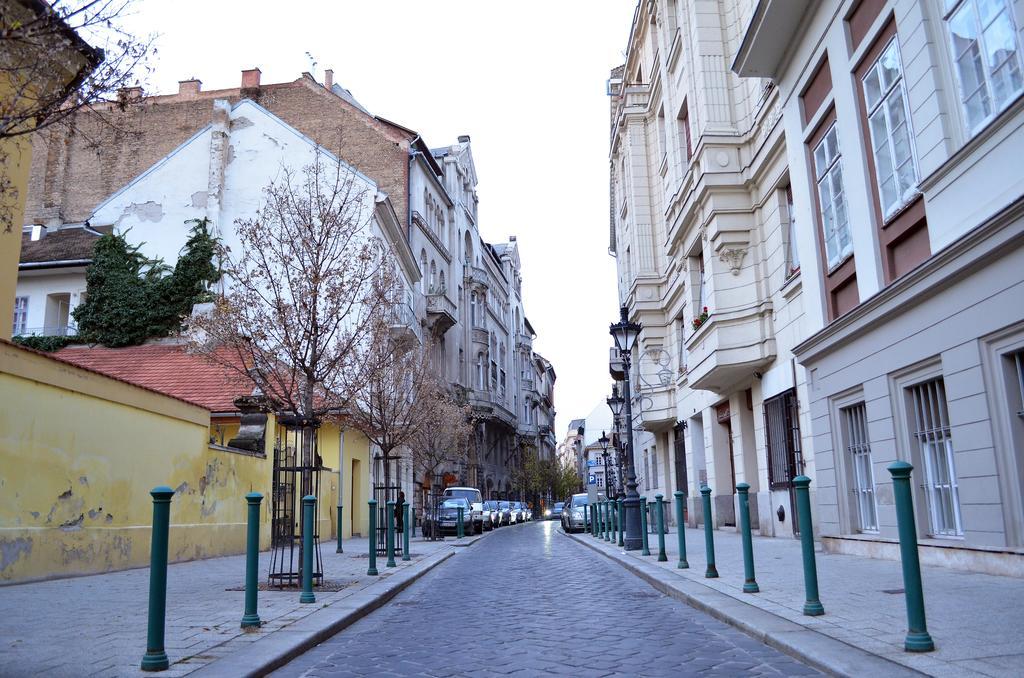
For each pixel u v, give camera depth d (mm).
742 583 9695
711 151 18750
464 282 53125
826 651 5484
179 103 37469
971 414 8953
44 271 28219
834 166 13070
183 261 27344
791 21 13750
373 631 7855
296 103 38719
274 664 5867
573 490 91000
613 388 27672
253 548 7375
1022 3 7895
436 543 24469
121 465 12648
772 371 17672
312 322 11406
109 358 25047
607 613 8578
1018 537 8352
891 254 11195
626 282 34500
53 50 4918
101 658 5723
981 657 4965
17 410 10305
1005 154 8164
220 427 19656
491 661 6164
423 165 40781
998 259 8320
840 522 13000
